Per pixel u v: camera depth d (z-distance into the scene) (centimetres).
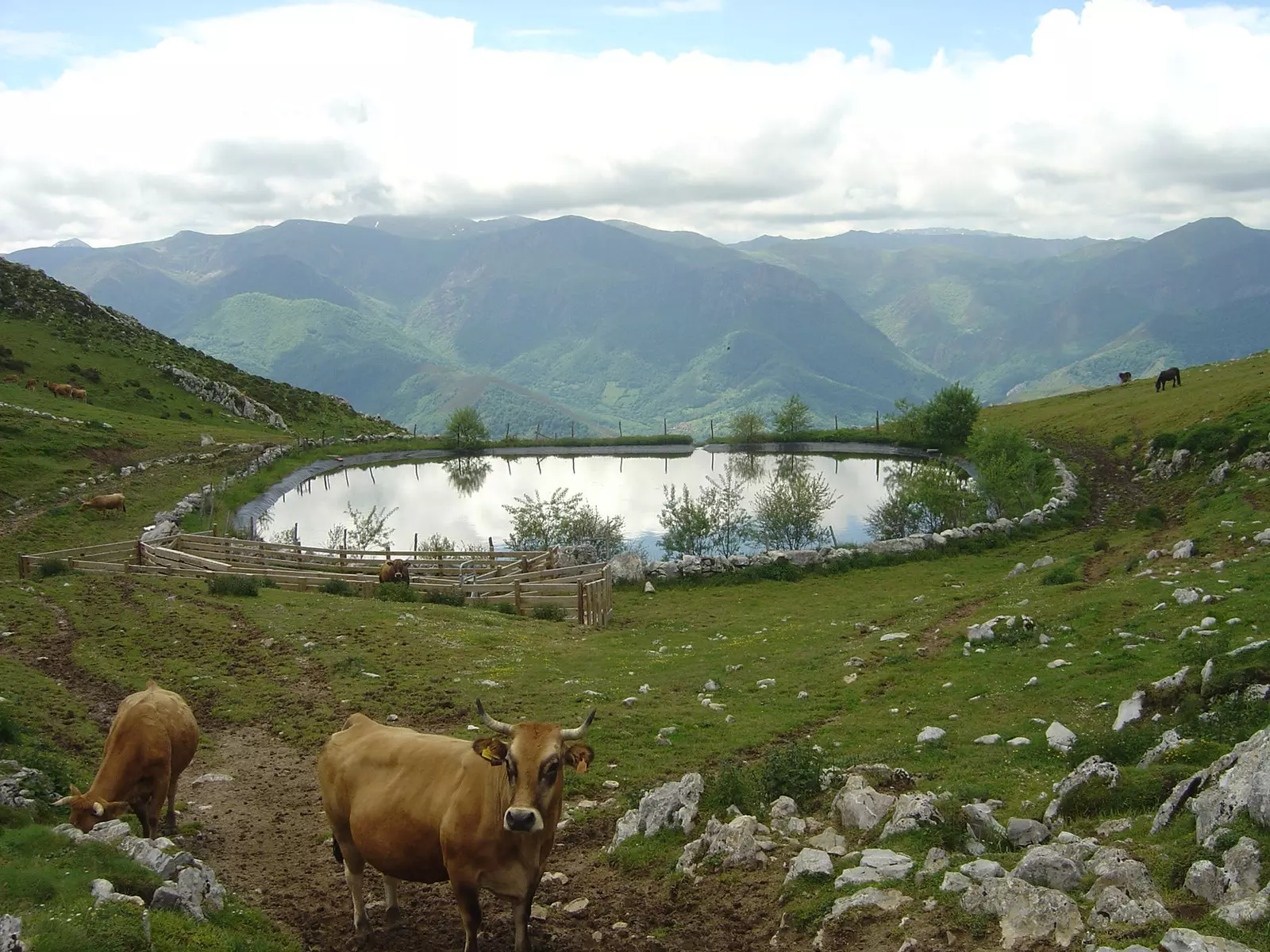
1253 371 8394
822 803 1472
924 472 6406
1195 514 4741
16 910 958
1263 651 1767
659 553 6731
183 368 13862
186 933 985
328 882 1366
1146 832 1153
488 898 1291
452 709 2270
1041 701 2062
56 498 6594
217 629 3080
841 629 3281
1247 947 802
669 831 1448
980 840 1237
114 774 1362
